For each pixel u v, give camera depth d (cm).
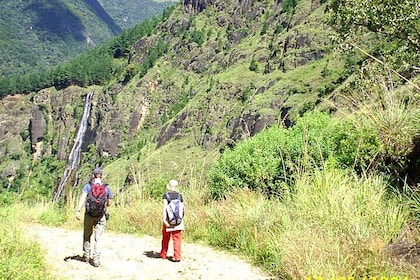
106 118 16650
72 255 805
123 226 1130
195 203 1129
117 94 17338
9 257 617
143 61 18988
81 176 15200
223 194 1090
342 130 900
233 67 13362
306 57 10644
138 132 15825
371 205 672
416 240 568
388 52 1322
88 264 738
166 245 802
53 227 1198
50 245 898
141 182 1365
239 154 1102
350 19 1410
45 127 18850
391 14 1305
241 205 942
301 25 12056
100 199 710
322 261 563
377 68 1111
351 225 630
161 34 19612
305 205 745
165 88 16300
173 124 11881
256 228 819
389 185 740
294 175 887
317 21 11588
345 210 665
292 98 8469
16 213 1250
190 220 1009
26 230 913
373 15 1331
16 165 18150
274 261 693
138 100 16225
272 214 828
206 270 724
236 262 765
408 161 773
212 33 17688
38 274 600
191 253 840
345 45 1462
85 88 19050
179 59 17250
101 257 805
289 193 847
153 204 1224
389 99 848
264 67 12181
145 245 944
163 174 1361
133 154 11944
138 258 807
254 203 898
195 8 19575
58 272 671
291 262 616
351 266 544
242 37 16150
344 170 820
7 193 1483
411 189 691
